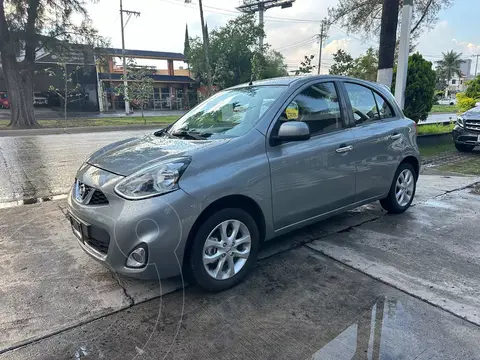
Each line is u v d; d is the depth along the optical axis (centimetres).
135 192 248
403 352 215
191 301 272
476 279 297
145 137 355
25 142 1250
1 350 221
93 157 318
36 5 1916
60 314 257
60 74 3234
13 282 298
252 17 3831
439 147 985
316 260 335
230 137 299
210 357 215
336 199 359
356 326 240
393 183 433
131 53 4094
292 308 262
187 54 4012
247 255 295
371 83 420
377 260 333
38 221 440
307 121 336
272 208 304
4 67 1928
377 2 1245
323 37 2880
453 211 468
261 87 357
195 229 263
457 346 219
